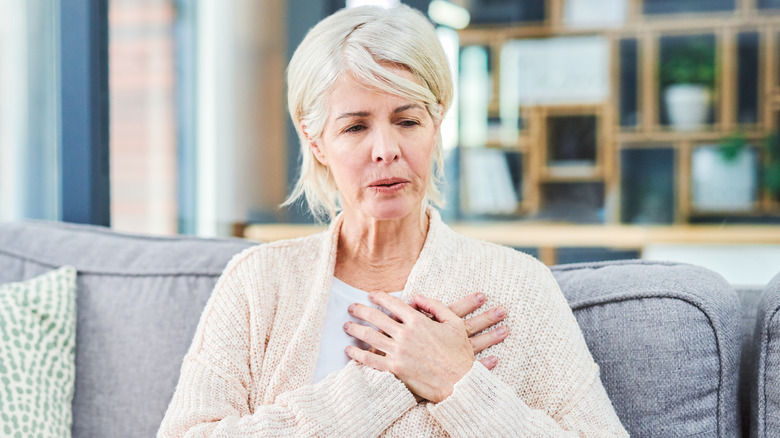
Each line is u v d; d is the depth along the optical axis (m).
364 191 0.99
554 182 4.54
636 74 4.44
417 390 0.95
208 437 0.93
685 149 4.30
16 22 2.01
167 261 1.32
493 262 1.06
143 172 2.92
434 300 1.01
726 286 1.09
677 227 4.08
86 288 1.33
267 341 1.06
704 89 4.30
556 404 0.96
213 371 1.02
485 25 4.56
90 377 1.26
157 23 2.95
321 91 1.00
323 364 1.03
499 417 0.90
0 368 1.17
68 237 1.43
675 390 1.02
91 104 1.69
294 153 3.57
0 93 2.02
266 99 3.44
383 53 0.96
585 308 1.10
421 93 0.97
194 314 1.25
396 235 1.06
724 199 4.25
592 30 4.38
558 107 4.45
